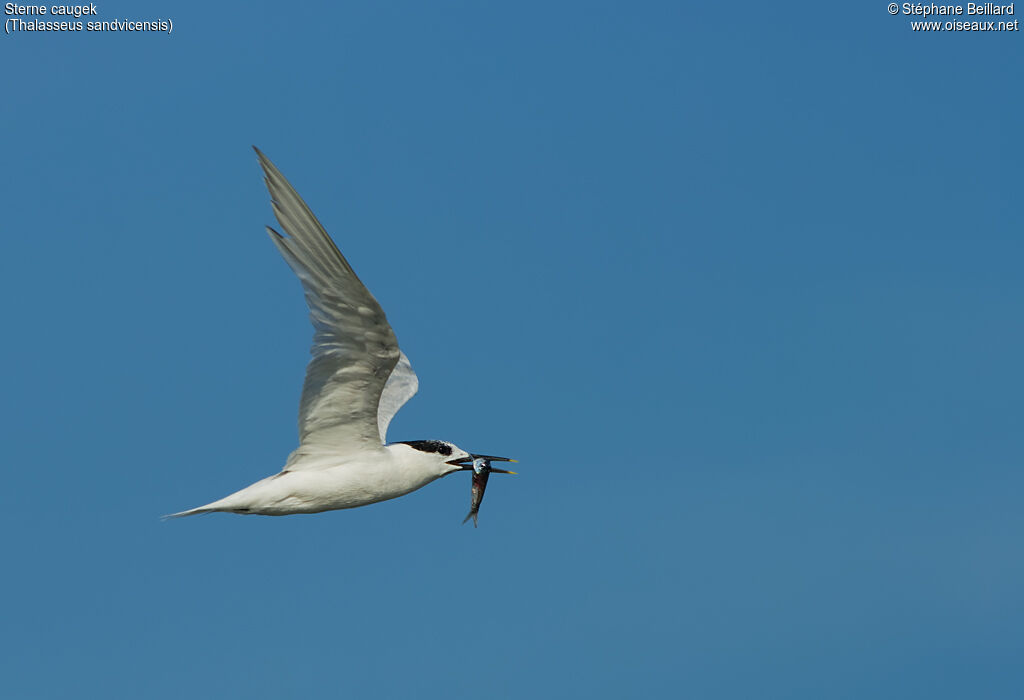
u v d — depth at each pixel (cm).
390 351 1317
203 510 1370
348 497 1441
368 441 1437
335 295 1266
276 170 1204
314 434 1408
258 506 1398
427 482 1526
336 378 1353
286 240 1245
